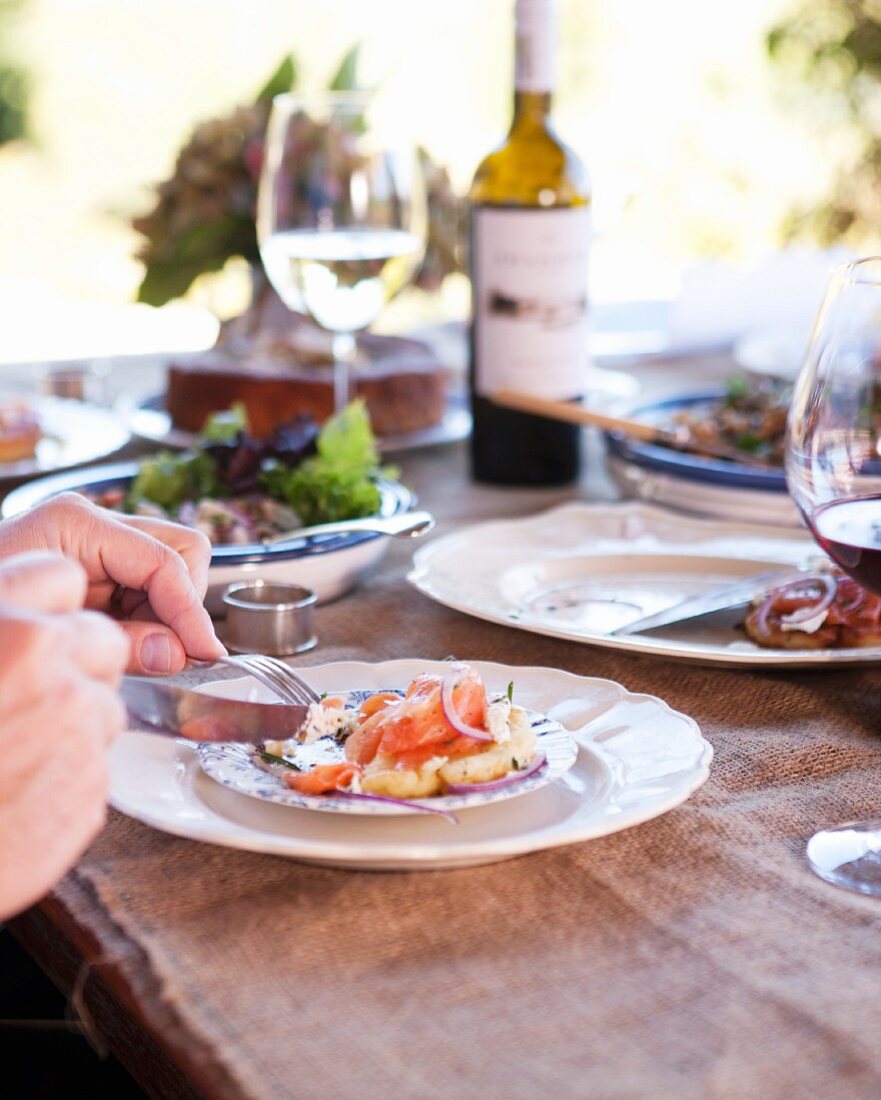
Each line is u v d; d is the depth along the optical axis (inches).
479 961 24.6
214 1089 21.3
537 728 31.1
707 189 245.3
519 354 59.9
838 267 32.9
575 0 275.6
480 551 49.3
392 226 62.0
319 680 35.3
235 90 304.8
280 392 66.4
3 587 24.9
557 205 57.8
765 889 27.1
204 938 25.3
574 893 26.8
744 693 38.0
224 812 28.5
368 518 49.3
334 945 25.0
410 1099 20.7
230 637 41.8
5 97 294.7
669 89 275.1
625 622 43.1
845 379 32.1
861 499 31.8
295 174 61.1
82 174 302.2
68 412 73.1
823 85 215.6
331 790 27.8
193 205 75.0
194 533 38.4
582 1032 22.4
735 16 270.8
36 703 23.6
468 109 301.4
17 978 41.8
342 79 87.7
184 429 68.4
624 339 97.6
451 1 298.0
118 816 30.4
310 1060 21.7
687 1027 22.5
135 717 29.8
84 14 295.7
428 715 28.6
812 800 31.3
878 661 37.4
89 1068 40.5
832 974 24.1
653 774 29.5
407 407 68.4
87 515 36.2
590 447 72.4
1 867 23.6
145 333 183.5
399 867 27.0
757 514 54.3
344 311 62.4
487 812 28.5
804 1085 21.0
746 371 78.8
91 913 26.3
